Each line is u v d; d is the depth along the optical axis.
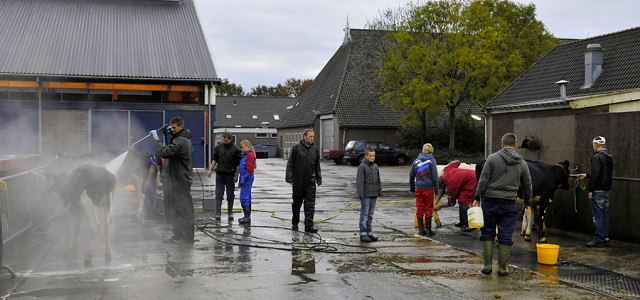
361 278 7.09
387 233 10.83
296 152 10.69
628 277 7.39
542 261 8.18
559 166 10.27
